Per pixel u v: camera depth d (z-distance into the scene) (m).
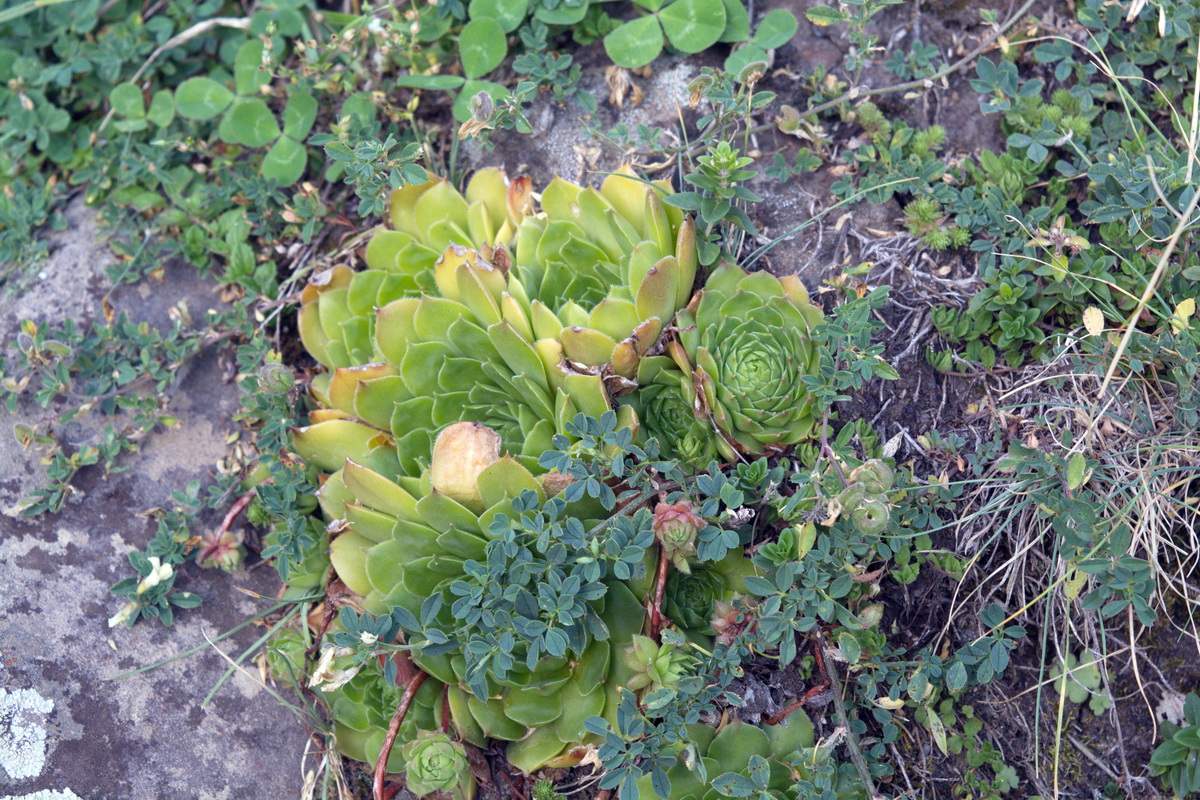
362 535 0.51
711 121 0.54
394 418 0.52
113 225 0.60
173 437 0.57
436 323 0.52
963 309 0.53
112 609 0.55
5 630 0.54
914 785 0.51
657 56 0.58
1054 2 0.57
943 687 0.52
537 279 0.53
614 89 0.57
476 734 0.50
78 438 0.57
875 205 0.55
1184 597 0.52
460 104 0.57
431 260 0.55
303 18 0.61
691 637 0.50
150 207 0.60
